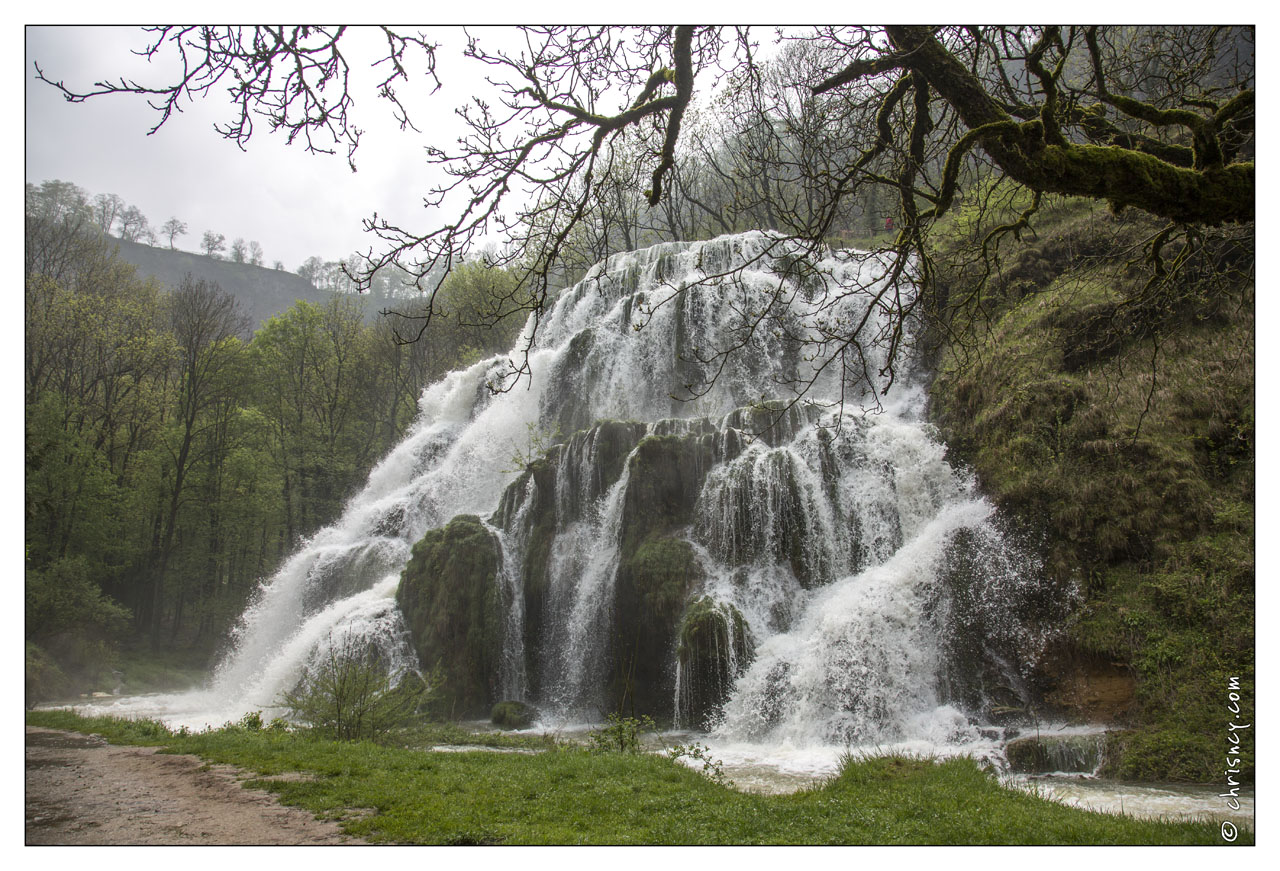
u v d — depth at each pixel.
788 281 26.89
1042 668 16.14
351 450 48.03
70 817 8.59
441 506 32.38
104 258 45.19
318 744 13.30
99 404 41.84
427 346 49.00
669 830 8.14
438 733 17.42
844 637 17.34
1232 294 17.70
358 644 23.30
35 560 32.34
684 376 28.94
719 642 18.48
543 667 22.72
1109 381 18.91
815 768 13.95
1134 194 7.62
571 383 31.66
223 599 39.97
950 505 19.53
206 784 10.19
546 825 8.29
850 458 21.31
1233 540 15.16
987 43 10.43
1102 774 13.28
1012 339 21.80
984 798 9.39
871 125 12.08
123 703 27.16
